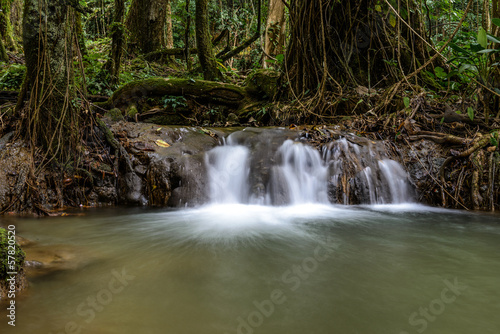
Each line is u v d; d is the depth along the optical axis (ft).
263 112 20.81
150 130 15.24
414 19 20.34
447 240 8.72
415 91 17.56
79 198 12.81
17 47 32.86
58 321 4.51
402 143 14.84
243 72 36.58
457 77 19.57
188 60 30.60
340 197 13.48
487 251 7.82
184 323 4.57
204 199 12.99
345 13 20.57
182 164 13.34
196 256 7.32
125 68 29.68
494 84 14.66
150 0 36.70
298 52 21.16
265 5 39.24
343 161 13.84
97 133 13.76
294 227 9.95
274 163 14.16
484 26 19.04
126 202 13.14
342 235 9.14
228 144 15.76
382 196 13.53
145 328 4.42
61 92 12.42
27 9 11.80
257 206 13.01
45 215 11.12
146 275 6.19
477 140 13.50
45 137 12.38
